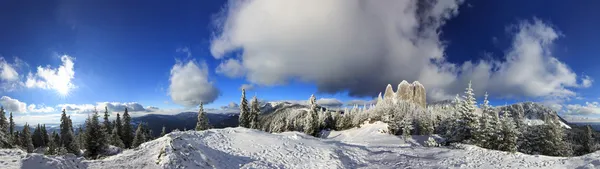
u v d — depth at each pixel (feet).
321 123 308.19
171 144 62.64
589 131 185.26
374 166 83.56
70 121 245.86
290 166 75.87
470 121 139.44
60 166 45.06
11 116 250.98
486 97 132.16
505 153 84.94
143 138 219.82
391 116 252.01
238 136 107.45
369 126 271.69
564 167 63.77
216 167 63.26
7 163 41.06
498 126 125.49
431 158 90.89
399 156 96.63
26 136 220.84
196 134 100.32
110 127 220.43
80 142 207.31
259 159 78.18
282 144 99.50
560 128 142.20
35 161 43.62
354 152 101.91
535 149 141.38
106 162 54.54
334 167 77.10
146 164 55.06
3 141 154.51
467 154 90.43
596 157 63.21
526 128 150.10
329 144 115.24
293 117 370.12
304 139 117.29
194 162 60.13
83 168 49.32
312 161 83.10
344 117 309.83
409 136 201.67
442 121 230.07
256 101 213.05
